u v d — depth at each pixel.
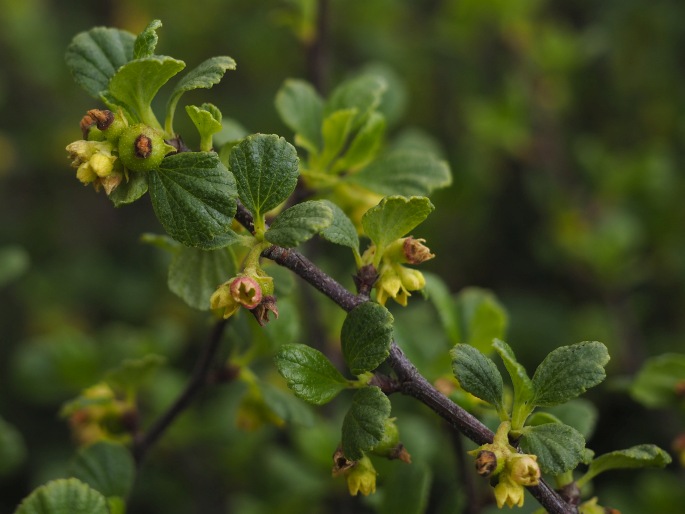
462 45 0.71
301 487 0.45
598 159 0.64
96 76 0.33
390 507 0.36
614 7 0.71
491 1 0.66
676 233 0.63
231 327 0.36
